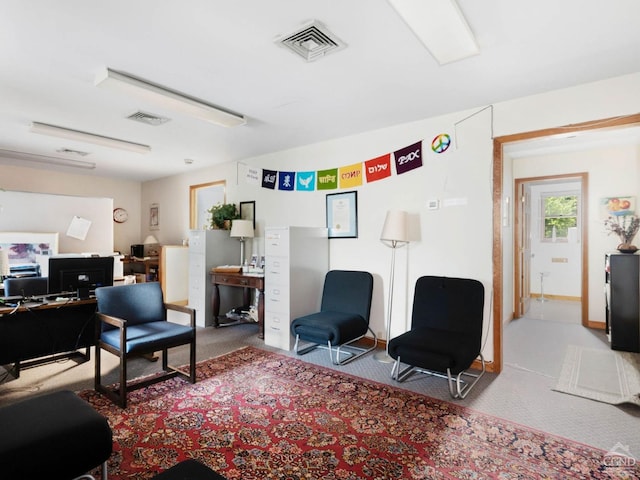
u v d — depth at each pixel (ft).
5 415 4.99
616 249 15.03
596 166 15.51
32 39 6.86
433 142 11.25
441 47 7.08
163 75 8.41
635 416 7.68
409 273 11.81
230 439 6.77
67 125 12.08
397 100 9.90
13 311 8.39
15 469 4.22
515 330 14.97
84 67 8.04
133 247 21.66
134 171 20.17
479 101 10.00
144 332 8.93
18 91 9.34
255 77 8.51
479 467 5.98
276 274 12.48
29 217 18.56
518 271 17.34
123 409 7.91
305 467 5.99
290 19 6.25
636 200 14.71
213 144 14.38
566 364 10.87
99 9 5.94
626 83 8.45
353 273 12.39
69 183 20.54
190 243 16.47
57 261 9.36
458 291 10.18
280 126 12.14
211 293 15.80
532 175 16.97
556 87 9.09
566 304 21.11
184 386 9.12
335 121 11.64
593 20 6.29
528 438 6.83
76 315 10.03
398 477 5.74
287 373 10.01
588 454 6.33
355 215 13.06
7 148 15.29
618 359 11.32
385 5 5.89
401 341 9.00
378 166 12.41
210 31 6.62
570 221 22.61
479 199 10.46
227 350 12.10
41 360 10.85
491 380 9.63
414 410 7.92
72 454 4.69
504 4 5.86
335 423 7.37
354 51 7.34
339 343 10.28
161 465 5.98
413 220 11.68
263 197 16.16
